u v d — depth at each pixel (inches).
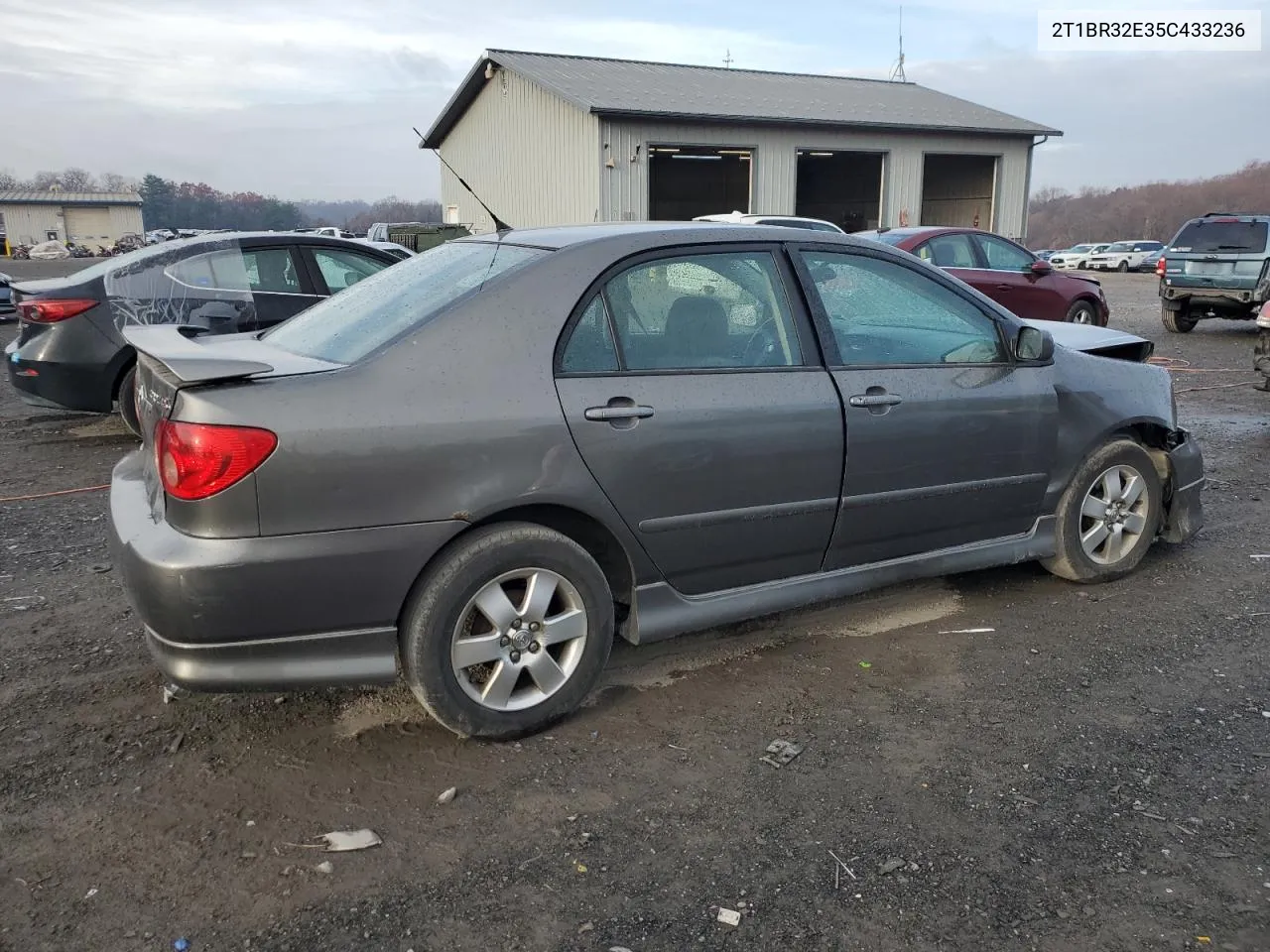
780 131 922.1
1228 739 126.6
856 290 150.7
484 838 106.4
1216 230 588.4
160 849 104.0
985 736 128.0
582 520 130.1
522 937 91.4
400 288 140.3
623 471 126.3
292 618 111.3
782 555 143.7
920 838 106.2
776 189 935.7
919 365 152.7
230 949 89.7
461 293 125.3
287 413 108.6
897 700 138.0
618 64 1051.3
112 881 98.8
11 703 135.3
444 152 1238.9
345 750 124.2
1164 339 594.9
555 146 920.3
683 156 1018.1
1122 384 179.6
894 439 148.0
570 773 119.4
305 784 116.5
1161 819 109.4
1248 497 242.2
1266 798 113.3
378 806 112.0
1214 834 106.7
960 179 1133.7
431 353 117.4
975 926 92.7
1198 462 193.8
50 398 293.7
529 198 988.6
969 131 1003.3
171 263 299.4
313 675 114.3
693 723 131.7
